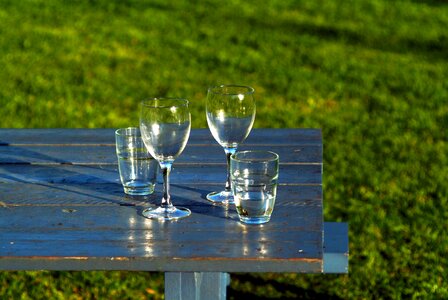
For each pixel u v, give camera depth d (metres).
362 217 4.38
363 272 3.88
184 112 2.22
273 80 6.77
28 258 2.04
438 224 4.30
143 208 2.33
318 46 7.78
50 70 6.94
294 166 2.67
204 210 2.31
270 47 7.73
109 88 6.52
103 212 2.30
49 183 2.53
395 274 3.86
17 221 2.24
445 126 5.71
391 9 9.12
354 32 8.27
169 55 7.44
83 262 2.05
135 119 5.88
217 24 8.50
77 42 7.74
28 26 8.21
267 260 2.02
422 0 9.48
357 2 9.40
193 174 2.60
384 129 5.65
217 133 2.39
